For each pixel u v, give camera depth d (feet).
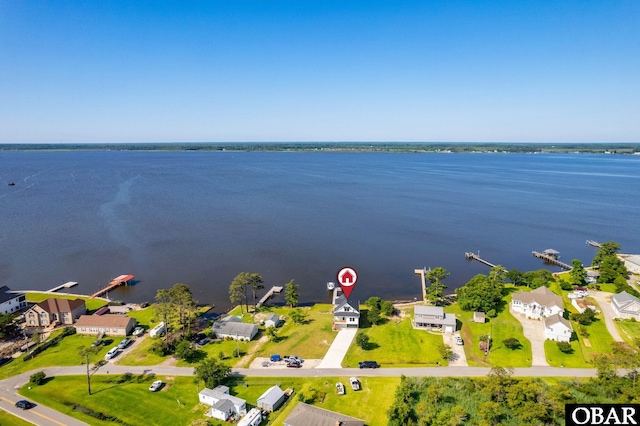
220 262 452.76
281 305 349.82
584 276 377.50
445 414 192.34
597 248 518.37
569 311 321.52
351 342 278.87
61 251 485.97
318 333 292.40
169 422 198.70
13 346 272.51
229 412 201.77
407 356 260.01
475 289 331.77
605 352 261.44
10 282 399.24
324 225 620.08
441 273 357.41
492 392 209.46
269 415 204.74
